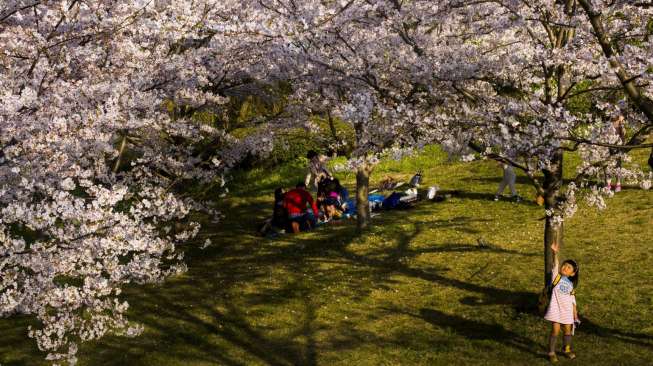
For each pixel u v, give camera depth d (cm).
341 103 1300
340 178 2223
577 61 954
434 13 1097
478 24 1195
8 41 894
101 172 1022
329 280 1332
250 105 2123
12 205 723
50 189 764
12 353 1068
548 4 997
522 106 974
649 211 1506
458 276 1288
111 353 1063
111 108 845
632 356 930
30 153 785
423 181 2073
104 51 1065
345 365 979
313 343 1064
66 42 976
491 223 1588
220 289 1334
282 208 1720
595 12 786
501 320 1088
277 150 2283
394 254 1447
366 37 1142
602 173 1073
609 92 1081
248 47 1250
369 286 1282
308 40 1129
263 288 1320
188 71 1233
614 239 1372
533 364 939
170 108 1589
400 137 1041
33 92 812
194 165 1631
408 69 1077
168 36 1145
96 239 780
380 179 2136
